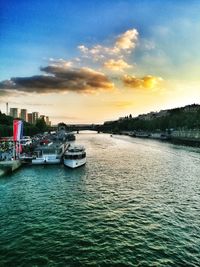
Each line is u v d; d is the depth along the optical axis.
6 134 152.50
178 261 24.14
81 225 32.16
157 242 27.72
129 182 55.94
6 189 49.62
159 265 23.53
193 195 45.69
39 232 30.20
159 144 163.50
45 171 68.06
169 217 34.81
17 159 74.81
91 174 64.69
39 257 24.86
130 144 166.38
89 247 26.75
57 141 137.00
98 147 144.88
